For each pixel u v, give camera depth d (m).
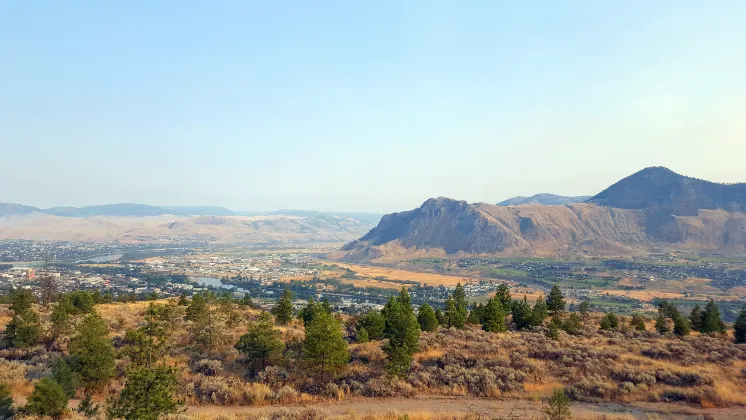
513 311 55.75
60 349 36.28
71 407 24.55
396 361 31.53
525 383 30.39
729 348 38.69
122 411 19.97
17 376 28.67
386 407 26.42
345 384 30.05
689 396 27.73
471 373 31.67
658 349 37.38
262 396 27.47
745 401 27.11
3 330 42.12
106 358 28.05
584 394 28.67
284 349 37.44
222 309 51.41
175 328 41.88
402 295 55.59
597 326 58.22
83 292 58.81
